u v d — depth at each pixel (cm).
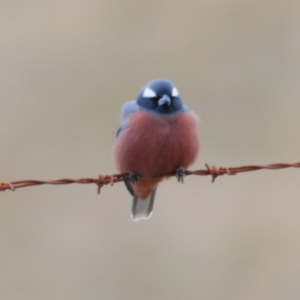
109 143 1605
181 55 1764
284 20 1784
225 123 1673
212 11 1805
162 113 993
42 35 1734
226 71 1747
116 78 1728
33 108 1650
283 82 1717
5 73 1694
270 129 1645
